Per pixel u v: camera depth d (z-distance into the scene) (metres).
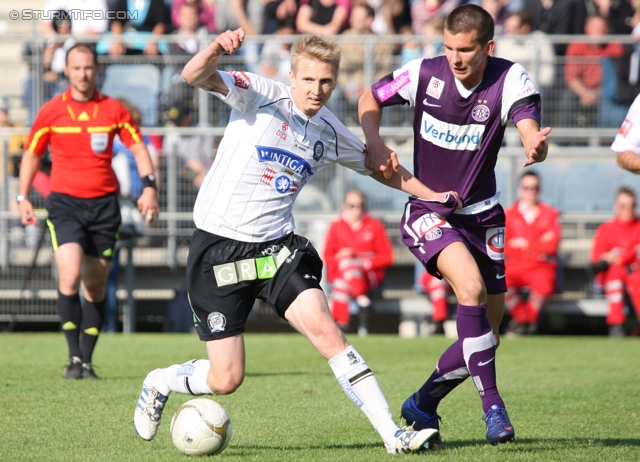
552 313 42.84
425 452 14.69
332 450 15.17
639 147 18.11
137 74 44.78
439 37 44.91
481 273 17.42
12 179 42.47
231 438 16.50
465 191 17.20
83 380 24.30
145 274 43.53
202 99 44.59
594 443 15.98
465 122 16.86
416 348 35.00
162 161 42.44
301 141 15.34
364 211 41.47
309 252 15.37
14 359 29.98
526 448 15.40
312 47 14.72
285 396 21.88
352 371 14.59
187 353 32.09
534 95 16.41
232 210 15.15
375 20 53.47
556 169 43.84
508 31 48.09
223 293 15.05
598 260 41.47
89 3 48.78
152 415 15.82
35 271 41.66
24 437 16.41
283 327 46.00
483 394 15.73
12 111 47.38
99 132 25.08
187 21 47.66
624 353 33.84
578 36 46.03
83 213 25.12
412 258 44.25
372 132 17.00
